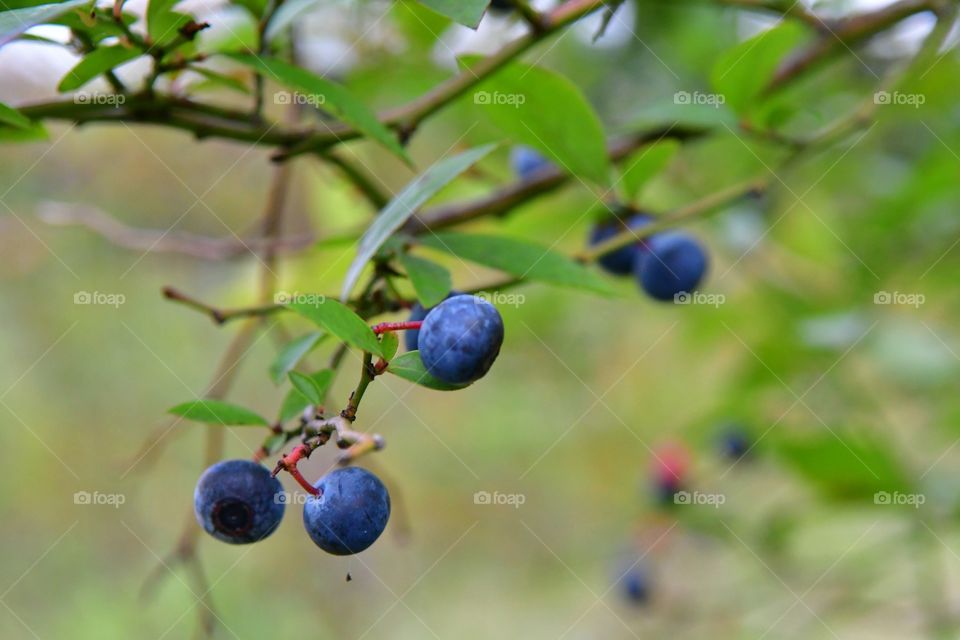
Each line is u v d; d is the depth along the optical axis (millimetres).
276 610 880
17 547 852
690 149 487
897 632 545
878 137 500
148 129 651
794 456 433
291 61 359
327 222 505
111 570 853
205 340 868
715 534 530
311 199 507
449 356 287
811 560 532
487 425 851
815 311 486
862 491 437
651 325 666
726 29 485
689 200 484
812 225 512
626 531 695
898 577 542
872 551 513
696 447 569
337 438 290
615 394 718
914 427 566
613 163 377
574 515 879
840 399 502
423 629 891
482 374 291
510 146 434
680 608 574
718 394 592
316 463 635
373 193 367
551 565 887
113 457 855
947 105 454
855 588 507
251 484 298
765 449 516
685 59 499
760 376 496
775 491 614
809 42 405
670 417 702
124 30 303
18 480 852
